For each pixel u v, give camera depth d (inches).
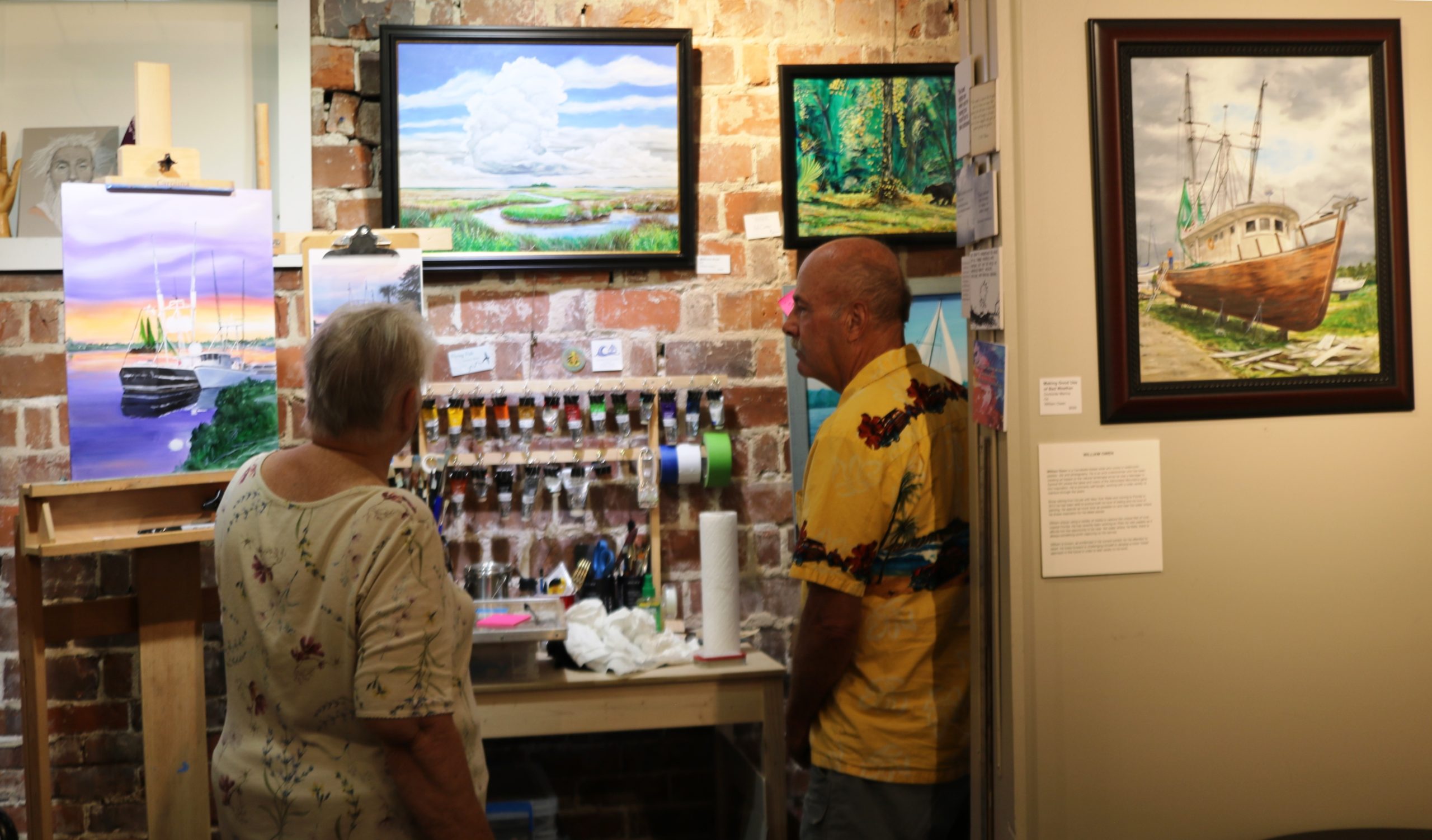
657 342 110.9
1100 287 60.0
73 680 102.9
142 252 91.3
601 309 110.1
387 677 51.1
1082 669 60.4
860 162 111.7
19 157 104.5
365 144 107.0
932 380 70.0
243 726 55.7
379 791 53.2
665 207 109.1
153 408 91.1
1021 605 59.7
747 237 112.0
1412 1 62.7
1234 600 61.6
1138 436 60.6
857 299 70.9
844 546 65.7
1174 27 60.4
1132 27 60.0
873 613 67.3
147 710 93.4
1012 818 60.2
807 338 73.0
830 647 66.3
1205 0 60.9
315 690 53.1
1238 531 61.6
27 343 102.5
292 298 105.6
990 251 60.4
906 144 112.2
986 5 60.8
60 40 105.2
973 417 64.4
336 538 53.6
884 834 67.1
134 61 105.8
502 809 101.3
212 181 93.7
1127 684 60.7
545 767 112.2
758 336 112.3
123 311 90.5
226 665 57.4
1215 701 61.5
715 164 111.4
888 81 111.9
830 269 71.6
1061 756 60.2
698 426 111.0
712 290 111.6
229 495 58.3
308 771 53.2
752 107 111.9
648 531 110.6
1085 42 60.1
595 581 106.0
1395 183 62.2
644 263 108.8
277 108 107.1
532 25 108.0
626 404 108.9
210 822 95.7
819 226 111.4
